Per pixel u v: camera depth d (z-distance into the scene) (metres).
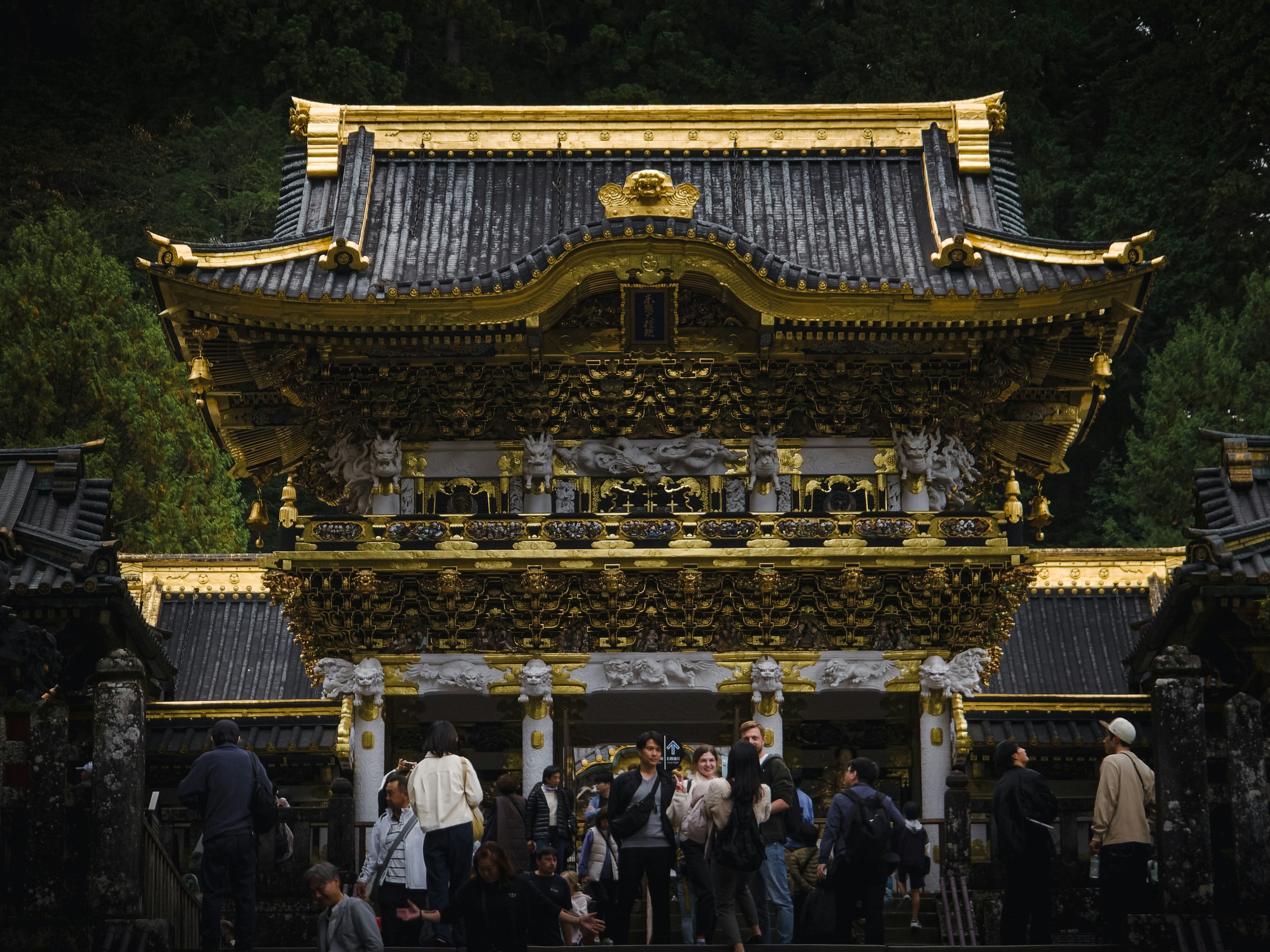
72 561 24.33
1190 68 63.59
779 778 19.14
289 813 21.19
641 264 26.47
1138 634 36.03
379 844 18.52
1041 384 30.02
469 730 28.56
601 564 26.89
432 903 18.20
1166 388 50.78
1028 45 66.75
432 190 30.11
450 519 27.12
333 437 28.81
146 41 75.06
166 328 28.55
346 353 27.75
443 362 27.91
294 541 31.17
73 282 42.59
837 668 27.48
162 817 22.28
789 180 30.31
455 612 27.41
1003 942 18.88
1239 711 17.34
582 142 30.78
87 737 25.72
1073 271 27.17
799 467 28.62
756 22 74.06
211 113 74.94
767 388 28.22
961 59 64.50
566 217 29.67
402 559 26.84
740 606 27.53
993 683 35.16
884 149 30.78
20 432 40.47
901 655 27.67
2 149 68.56
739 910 22.70
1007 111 31.38
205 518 42.06
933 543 27.12
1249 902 16.89
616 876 21.22
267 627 36.44
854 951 18.36
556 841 20.67
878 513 27.30
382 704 27.50
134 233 67.38
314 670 28.27
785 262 26.86
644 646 27.72
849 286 26.58
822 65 73.31
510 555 26.80
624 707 29.16
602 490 28.58
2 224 64.31
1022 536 32.91
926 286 27.84
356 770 27.36
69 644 25.62
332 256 27.20
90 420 41.25
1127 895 17.73
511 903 16.08
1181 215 61.16
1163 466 49.50
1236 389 49.97
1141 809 17.91
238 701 30.84
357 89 72.25
